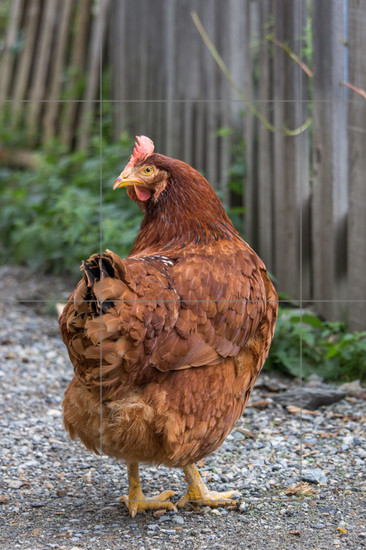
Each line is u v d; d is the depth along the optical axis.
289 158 4.93
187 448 2.40
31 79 11.27
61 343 4.99
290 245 4.99
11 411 3.78
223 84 6.00
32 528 2.54
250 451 3.26
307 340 4.17
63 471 3.10
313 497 2.78
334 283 4.60
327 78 4.51
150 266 2.41
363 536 2.44
